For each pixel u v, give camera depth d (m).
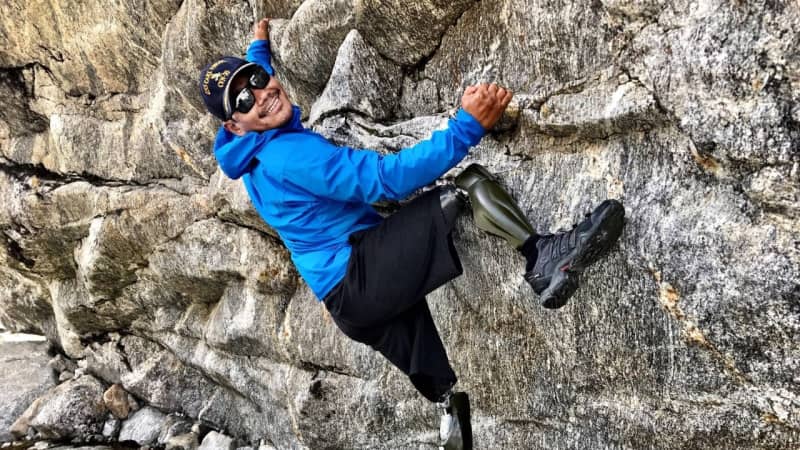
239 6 3.47
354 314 2.45
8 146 5.32
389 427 3.50
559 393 2.75
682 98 2.05
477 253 2.74
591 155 2.42
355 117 2.90
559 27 2.31
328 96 2.94
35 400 5.32
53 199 4.85
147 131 4.40
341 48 2.90
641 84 2.18
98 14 4.28
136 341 5.36
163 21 4.04
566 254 2.19
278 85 2.41
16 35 4.74
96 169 4.80
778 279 1.99
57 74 4.83
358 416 3.58
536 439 2.90
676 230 2.18
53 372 5.69
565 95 2.38
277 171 2.37
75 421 5.09
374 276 2.38
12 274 5.82
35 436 5.13
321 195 2.38
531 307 2.65
